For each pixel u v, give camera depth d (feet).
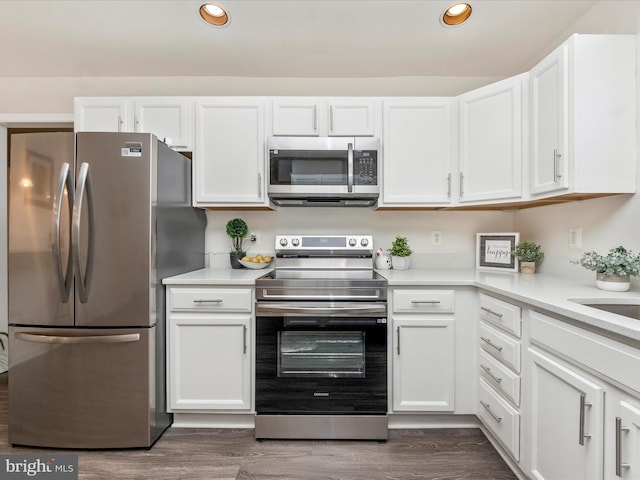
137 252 5.66
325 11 6.33
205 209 8.19
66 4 6.17
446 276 6.70
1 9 6.24
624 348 3.04
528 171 5.98
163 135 7.25
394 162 7.18
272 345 6.04
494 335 5.50
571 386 3.71
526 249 7.16
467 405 6.22
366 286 6.03
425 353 6.20
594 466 3.35
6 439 5.97
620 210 5.13
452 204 7.11
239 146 7.22
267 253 8.39
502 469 5.27
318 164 7.02
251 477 5.10
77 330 5.63
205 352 6.23
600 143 4.86
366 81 8.29
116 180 5.62
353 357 6.16
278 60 7.66
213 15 6.52
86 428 5.69
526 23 6.50
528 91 5.95
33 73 8.11
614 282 4.83
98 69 7.98
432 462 5.44
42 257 5.60
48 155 5.57
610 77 4.85
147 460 5.49
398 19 6.50
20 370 5.72
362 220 8.38
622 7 5.22
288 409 6.04
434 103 7.11
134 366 5.69
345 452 5.71
